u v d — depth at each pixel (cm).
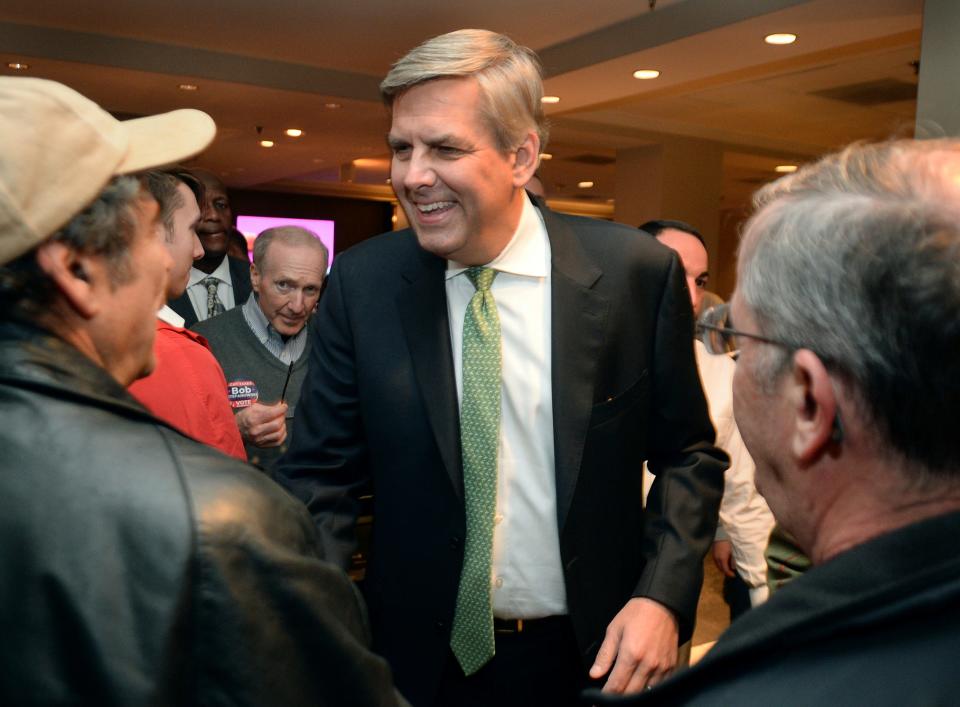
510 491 121
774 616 49
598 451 120
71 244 63
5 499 57
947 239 46
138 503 57
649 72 586
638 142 863
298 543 65
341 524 124
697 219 891
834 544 53
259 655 58
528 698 123
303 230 228
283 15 548
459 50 108
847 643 45
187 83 658
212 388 136
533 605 122
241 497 61
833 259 49
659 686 51
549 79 617
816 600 47
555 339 119
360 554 186
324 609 62
